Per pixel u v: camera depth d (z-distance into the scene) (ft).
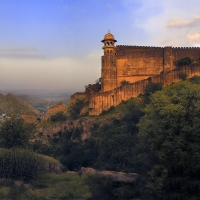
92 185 115.96
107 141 202.90
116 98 253.65
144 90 247.29
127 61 277.44
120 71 276.62
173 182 100.22
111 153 192.85
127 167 163.12
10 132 219.61
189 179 101.04
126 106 241.96
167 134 108.37
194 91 117.70
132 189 112.98
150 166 116.16
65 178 128.67
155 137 114.93
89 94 284.82
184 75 242.37
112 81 270.87
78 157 216.74
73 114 289.74
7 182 116.98
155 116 121.60
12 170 127.54
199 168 99.71
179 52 279.90
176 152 100.58
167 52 277.85
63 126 284.82
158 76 246.68
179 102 118.32
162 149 105.81
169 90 168.25
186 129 103.45
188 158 101.30
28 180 126.00
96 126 244.22
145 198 107.24
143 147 123.85
